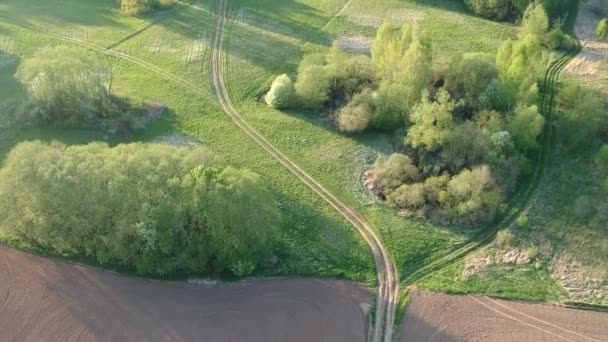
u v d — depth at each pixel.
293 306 49.03
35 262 52.16
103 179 51.47
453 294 50.72
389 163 61.28
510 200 59.75
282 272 52.03
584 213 57.47
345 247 54.56
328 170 62.94
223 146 65.38
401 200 58.75
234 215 49.78
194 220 50.00
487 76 67.62
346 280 51.69
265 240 51.41
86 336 45.97
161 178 52.03
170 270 50.72
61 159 52.84
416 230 56.47
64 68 64.75
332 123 69.19
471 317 48.69
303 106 71.44
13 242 53.91
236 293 50.00
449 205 57.91
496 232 56.66
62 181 50.94
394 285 51.41
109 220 50.50
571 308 49.66
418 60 64.19
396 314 48.81
